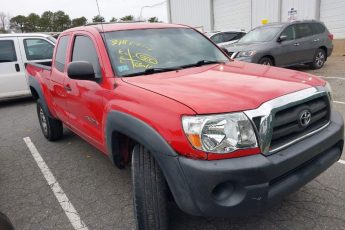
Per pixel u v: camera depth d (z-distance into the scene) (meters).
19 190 3.95
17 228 3.18
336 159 2.90
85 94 3.51
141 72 3.24
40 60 9.01
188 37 4.00
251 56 9.74
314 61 11.51
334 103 6.75
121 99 2.83
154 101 2.50
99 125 3.33
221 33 14.04
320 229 2.83
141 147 2.60
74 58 4.00
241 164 2.19
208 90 2.56
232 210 2.23
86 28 3.87
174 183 2.30
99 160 4.67
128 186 3.85
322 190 3.41
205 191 2.19
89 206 3.48
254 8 19.42
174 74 3.15
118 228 3.08
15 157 5.05
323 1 15.96
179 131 2.25
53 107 4.87
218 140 2.19
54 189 3.90
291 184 2.41
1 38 8.64
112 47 3.42
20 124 7.09
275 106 2.34
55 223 3.22
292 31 10.70
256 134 2.27
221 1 21.88
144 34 3.73
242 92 2.49
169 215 2.65
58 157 4.89
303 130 2.61
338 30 15.63
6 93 8.80
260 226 2.92
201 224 2.99
